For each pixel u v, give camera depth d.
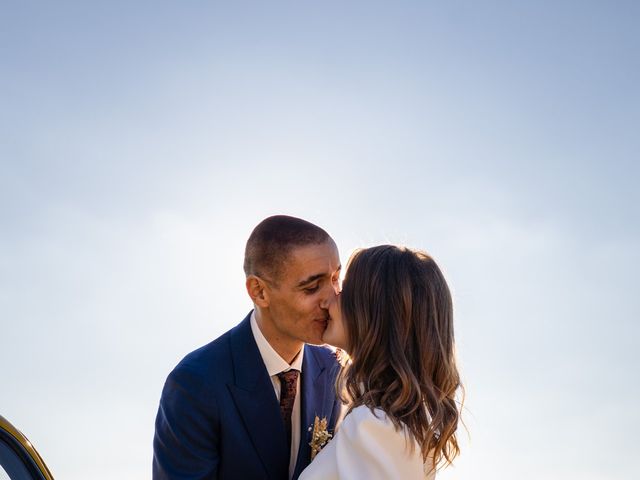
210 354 2.92
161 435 2.86
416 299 2.41
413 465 2.21
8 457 1.95
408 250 2.53
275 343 2.91
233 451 2.81
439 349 2.41
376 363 2.40
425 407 2.32
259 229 2.88
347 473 2.19
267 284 2.82
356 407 2.33
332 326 2.80
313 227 2.87
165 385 2.92
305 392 2.98
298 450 2.93
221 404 2.80
